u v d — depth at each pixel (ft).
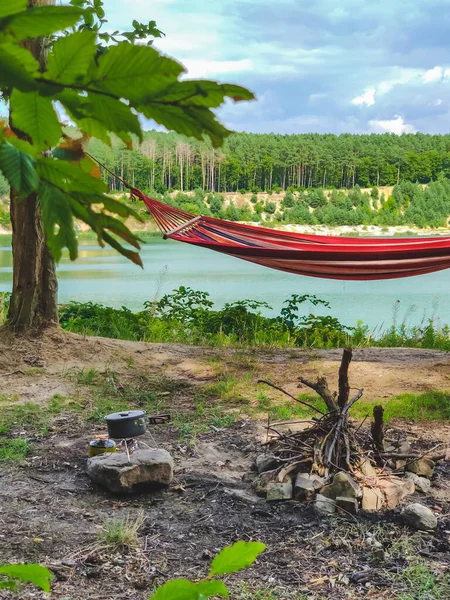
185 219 27.43
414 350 34.68
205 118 1.68
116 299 83.20
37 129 1.70
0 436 21.52
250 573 12.91
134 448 18.62
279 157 337.11
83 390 26.43
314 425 18.19
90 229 1.77
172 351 31.91
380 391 26.50
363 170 355.56
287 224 278.05
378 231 284.41
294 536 14.51
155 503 16.40
